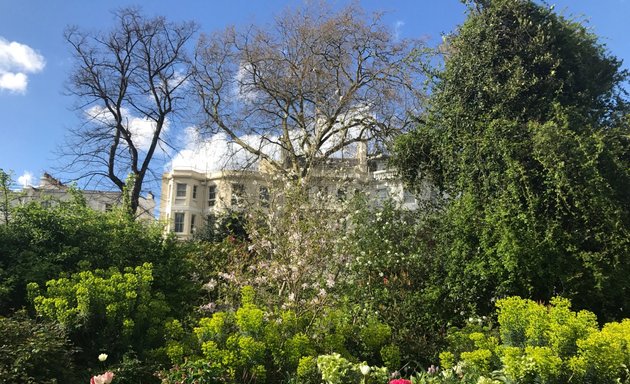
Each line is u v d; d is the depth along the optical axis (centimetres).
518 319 420
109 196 2036
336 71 1499
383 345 531
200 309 623
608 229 572
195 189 3266
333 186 1015
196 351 480
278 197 833
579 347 366
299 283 644
